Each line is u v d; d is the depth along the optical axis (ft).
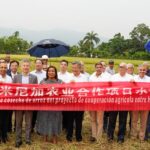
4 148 16.01
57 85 16.57
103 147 16.47
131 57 167.53
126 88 16.83
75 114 17.10
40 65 18.45
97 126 17.34
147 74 19.51
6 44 171.12
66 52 22.63
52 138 17.17
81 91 16.70
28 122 16.60
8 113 16.93
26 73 16.52
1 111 16.51
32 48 21.33
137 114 17.44
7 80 16.57
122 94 16.83
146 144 17.03
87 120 22.62
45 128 16.57
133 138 17.70
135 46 179.93
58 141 17.31
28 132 16.61
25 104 16.38
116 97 16.83
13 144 16.66
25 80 16.47
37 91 16.40
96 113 17.28
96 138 17.30
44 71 19.06
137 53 167.43
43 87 16.46
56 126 16.66
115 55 174.60
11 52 172.24
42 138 17.75
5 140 16.89
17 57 102.68
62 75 18.39
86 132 19.22
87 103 16.76
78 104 16.72
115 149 16.24
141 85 16.88
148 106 16.93
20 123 16.39
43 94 16.47
